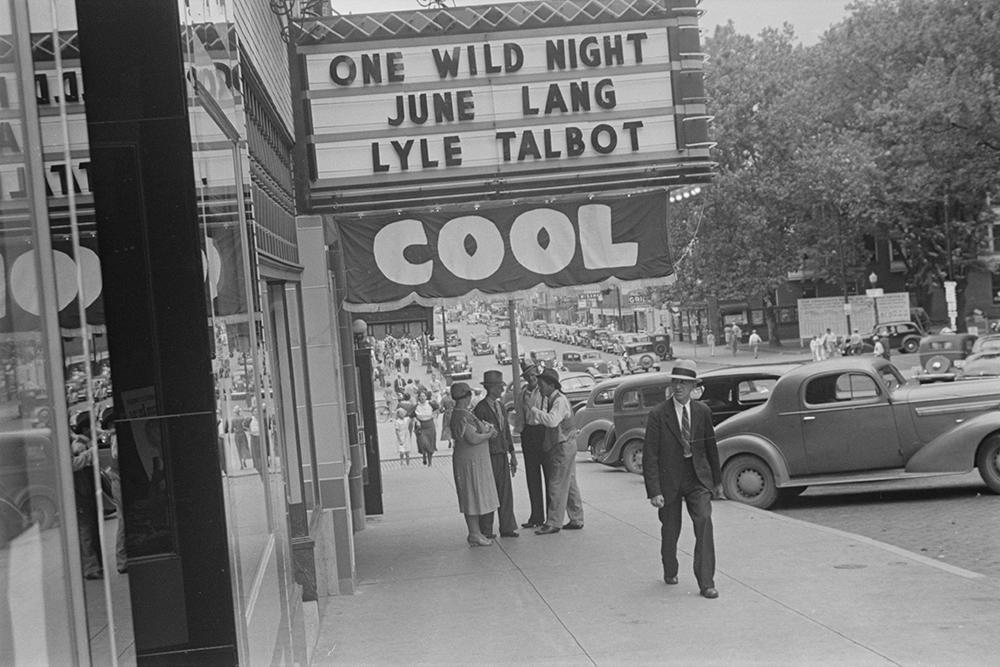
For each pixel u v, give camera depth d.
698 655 6.70
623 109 10.45
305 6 10.66
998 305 49.38
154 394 3.69
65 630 2.63
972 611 7.42
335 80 10.14
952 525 11.85
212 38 4.63
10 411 2.45
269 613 4.86
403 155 10.23
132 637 3.64
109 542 3.63
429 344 63.38
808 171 43.25
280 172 8.76
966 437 13.69
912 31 38.19
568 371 44.81
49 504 2.61
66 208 2.86
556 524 12.23
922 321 46.84
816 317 48.28
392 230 10.61
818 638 6.93
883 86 40.66
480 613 8.34
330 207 10.09
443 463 26.42
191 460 3.69
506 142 10.34
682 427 8.61
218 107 4.58
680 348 52.88
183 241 3.71
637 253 10.76
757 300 50.62
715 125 44.03
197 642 3.66
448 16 10.26
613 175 10.45
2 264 2.48
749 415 14.69
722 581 8.95
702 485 8.52
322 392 9.64
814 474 14.47
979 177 39.44
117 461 3.67
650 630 7.43
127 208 3.70
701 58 10.52
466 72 10.30
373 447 15.71
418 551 11.70
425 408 26.42
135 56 3.72
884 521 12.67
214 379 3.72
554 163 10.38
